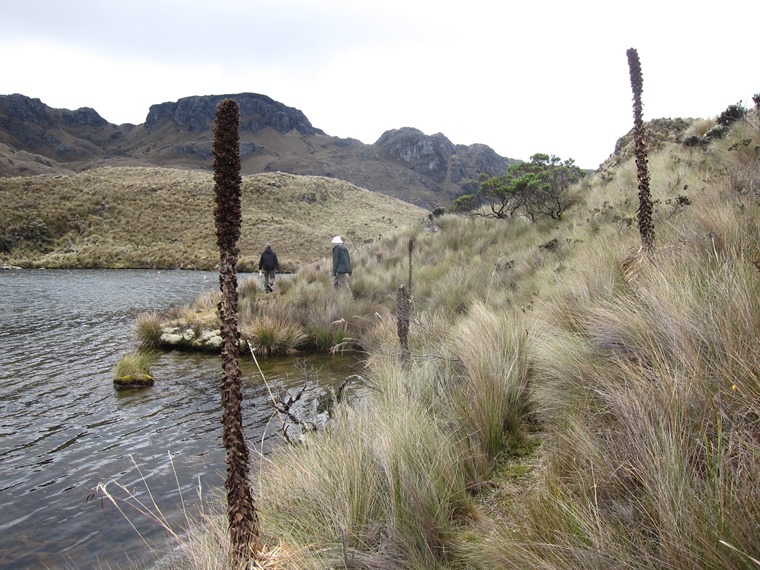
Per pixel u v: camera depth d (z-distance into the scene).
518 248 12.62
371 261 15.88
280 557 1.79
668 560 1.50
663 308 3.12
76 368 8.71
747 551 1.40
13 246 46.44
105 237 49.53
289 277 15.70
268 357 9.34
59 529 3.67
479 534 2.35
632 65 4.23
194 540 2.74
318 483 2.81
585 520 1.84
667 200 7.83
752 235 3.93
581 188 15.51
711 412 2.09
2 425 5.94
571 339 4.16
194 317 11.45
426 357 4.80
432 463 2.82
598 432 2.52
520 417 3.62
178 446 5.19
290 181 82.75
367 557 2.26
